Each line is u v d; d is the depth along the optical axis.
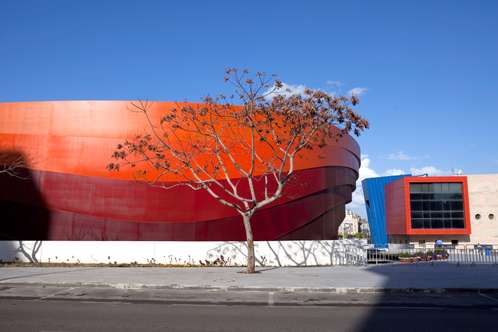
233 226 28.75
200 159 28.00
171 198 27.95
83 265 24.12
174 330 8.98
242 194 28.70
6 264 24.09
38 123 27.92
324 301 13.34
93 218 27.31
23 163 27.38
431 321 10.10
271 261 25.20
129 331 8.85
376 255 27.89
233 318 10.41
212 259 25.11
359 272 20.88
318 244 25.94
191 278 17.97
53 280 17.11
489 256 27.84
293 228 31.03
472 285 15.88
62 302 13.02
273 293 14.95
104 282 16.45
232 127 27.84
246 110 21.00
